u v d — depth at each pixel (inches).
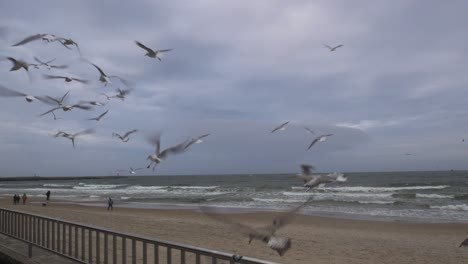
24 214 318.7
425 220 1018.1
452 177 3976.4
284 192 2185.0
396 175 4810.5
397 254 569.0
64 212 1102.4
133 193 2546.8
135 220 890.7
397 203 1464.1
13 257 290.2
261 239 80.3
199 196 2076.8
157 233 682.2
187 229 727.1
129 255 382.9
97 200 1914.4
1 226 366.3
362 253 567.5
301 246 601.3
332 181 99.3
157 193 2490.2
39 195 2504.9
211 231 699.4
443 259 543.2
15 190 3324.3
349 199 1653.5
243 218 1004.6
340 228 858.8
